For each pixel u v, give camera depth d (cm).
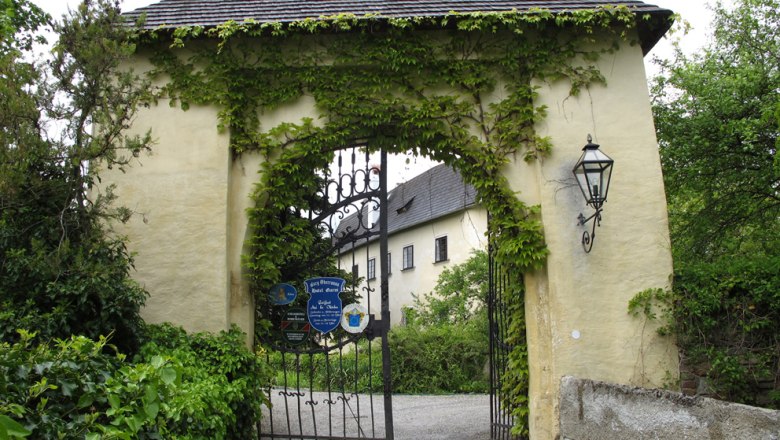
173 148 632
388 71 646
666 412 373
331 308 648
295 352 639
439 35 647
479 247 1936
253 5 704
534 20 621
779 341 566
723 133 845
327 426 923
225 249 612
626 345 592
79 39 500
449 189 2200
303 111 648
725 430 329
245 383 548
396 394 1412
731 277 584
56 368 292
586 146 582
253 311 632
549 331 611
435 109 632
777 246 945
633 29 643
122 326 521
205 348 573
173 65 643
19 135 462
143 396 304
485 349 1511
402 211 2472
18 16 650
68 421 287
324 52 646
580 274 604
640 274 602
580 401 474
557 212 614
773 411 305
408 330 1570
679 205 1003
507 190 623
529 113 631
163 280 608
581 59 641
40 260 478
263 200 636
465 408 1127
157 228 618
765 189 894
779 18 914
